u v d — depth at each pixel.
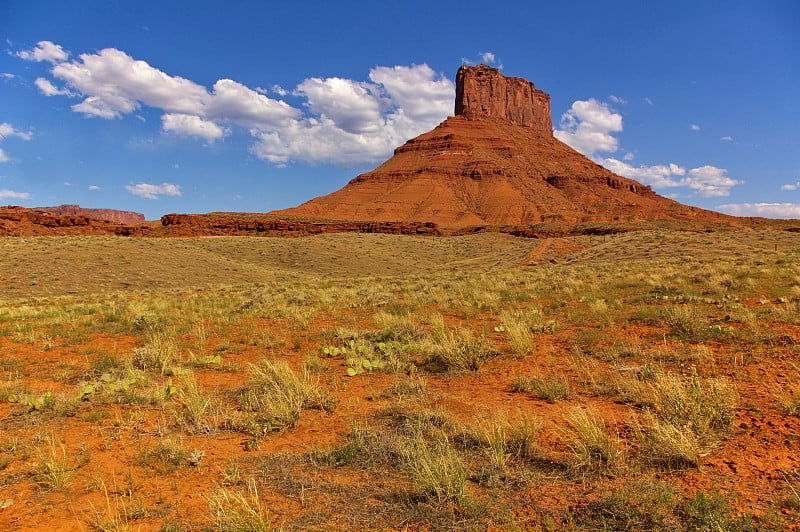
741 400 5.49
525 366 7.75
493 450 4.21
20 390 7.13
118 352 10.22
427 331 11.12
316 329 12.55
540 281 22.28
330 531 3.20
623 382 6.31
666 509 3.23
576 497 3.52
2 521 3.44
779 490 3.43
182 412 5.85
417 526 3.25
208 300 21.95
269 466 4.27
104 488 3.88
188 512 3.49
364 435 4.86
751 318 9.46
